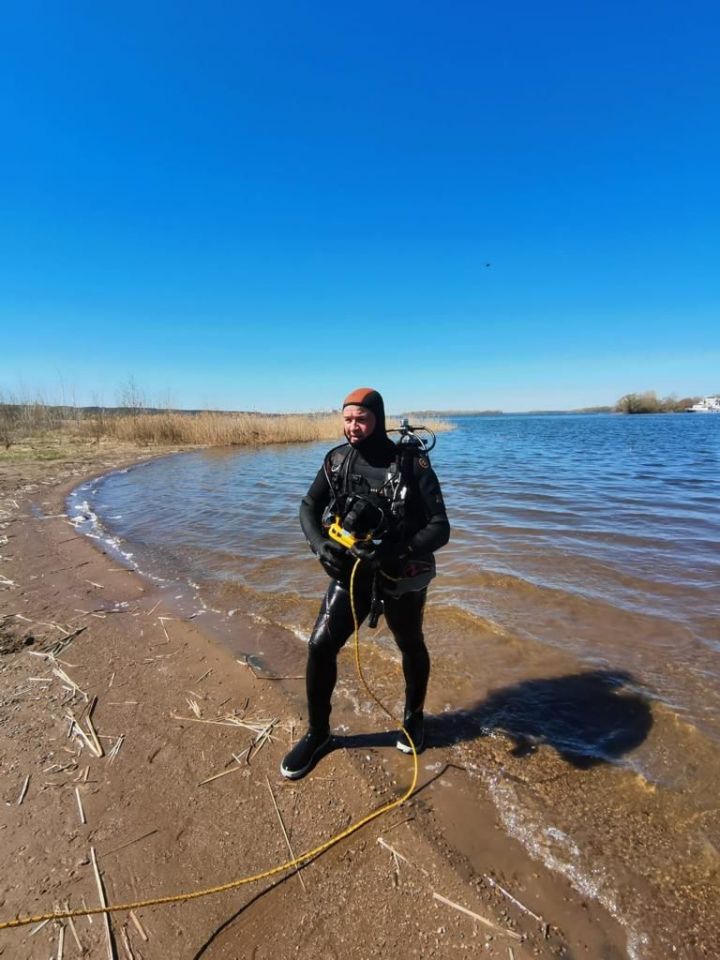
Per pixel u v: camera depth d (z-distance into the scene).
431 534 2.47
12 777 2.62
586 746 2.83
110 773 2.64
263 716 3.13
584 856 2.13
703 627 4.23
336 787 2.54
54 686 3.50
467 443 29.56
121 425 28.05
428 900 1.94
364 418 2.54
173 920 1.89
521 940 1.79
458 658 3.80
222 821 2.33
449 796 2.47
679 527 7.64
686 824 2.29
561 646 3.95
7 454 19.91
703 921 1.86
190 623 4.51
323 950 1.77
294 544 7.07
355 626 2.62
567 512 8.82
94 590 5.38
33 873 2.07
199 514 9.16
